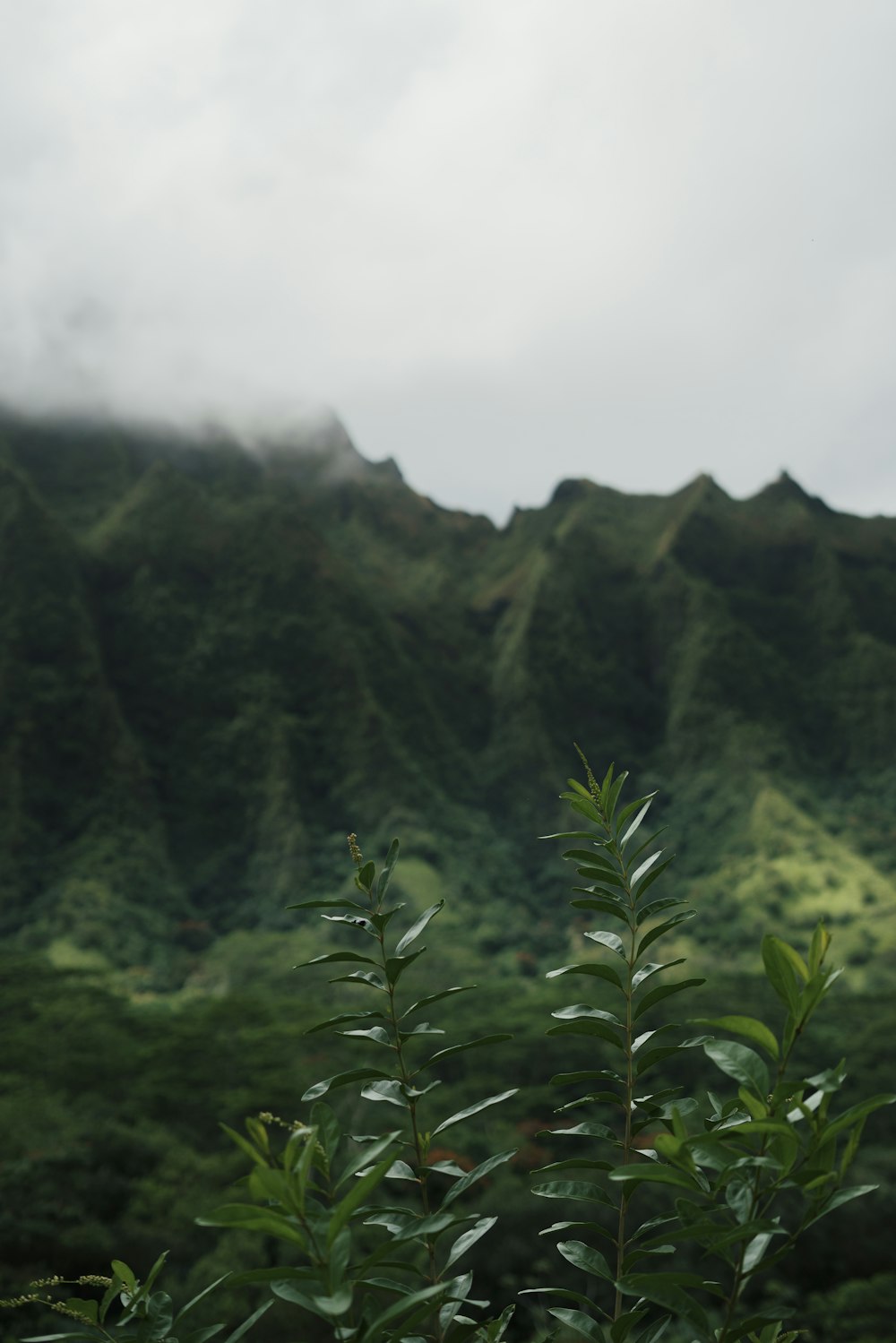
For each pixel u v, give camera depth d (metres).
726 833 128.25
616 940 1.32
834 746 145.88
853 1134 0.92
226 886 123.56
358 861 1.32
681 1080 28.89
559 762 147.12
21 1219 18.33
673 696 154.25
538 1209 15.62
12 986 58.72
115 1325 1.06
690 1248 14.71
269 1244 17.27
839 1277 16.03
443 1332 1.11
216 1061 38.00
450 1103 32.97
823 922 0.97
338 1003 65.38
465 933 105.88
